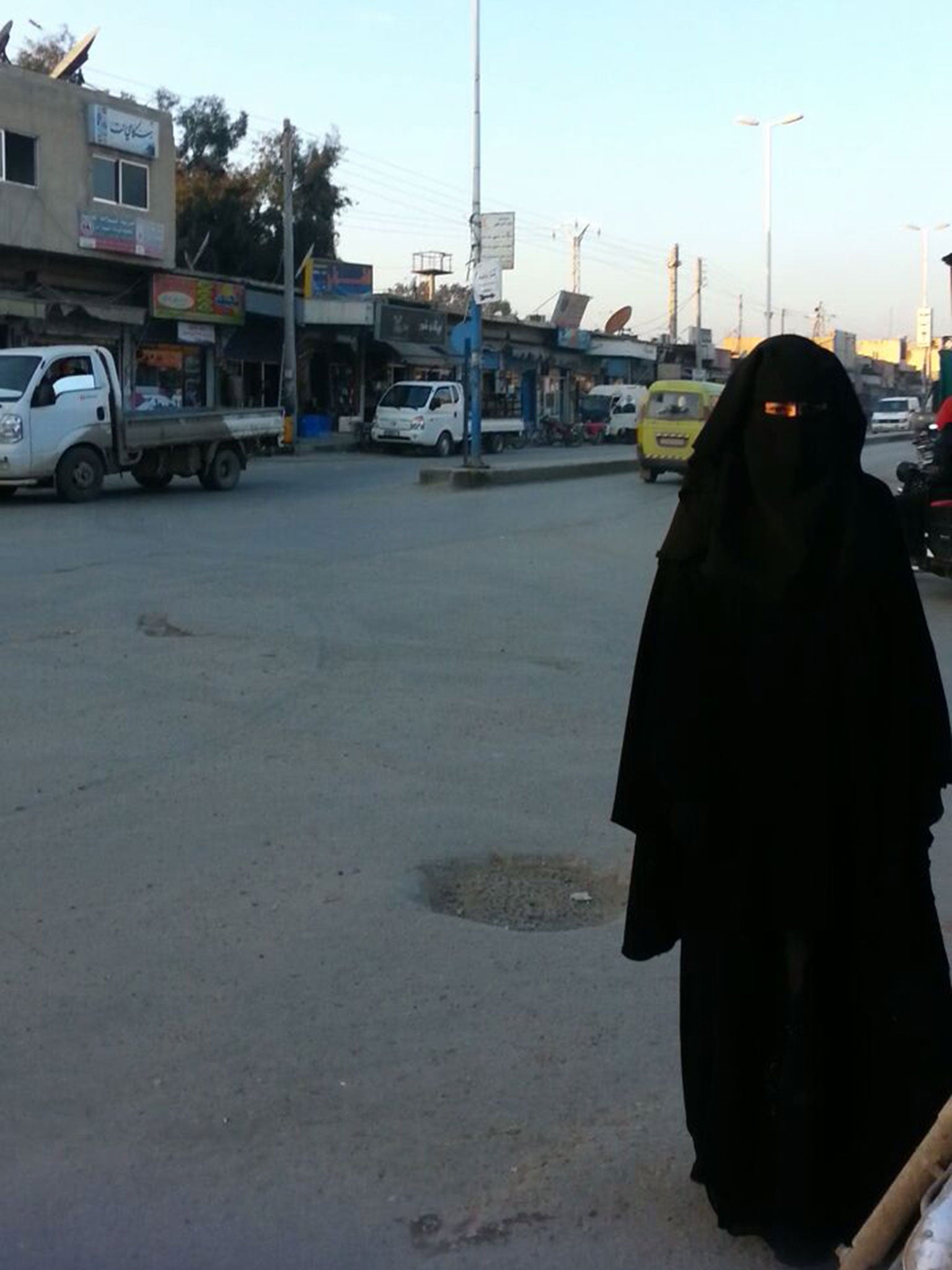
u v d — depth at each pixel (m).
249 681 8.78
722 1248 3.13
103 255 33.59
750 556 2.81
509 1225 3.22
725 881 2.90
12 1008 4.30
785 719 2.82
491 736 7.66
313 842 5.85
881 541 2.80
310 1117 3.69
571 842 5.97
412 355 48.09
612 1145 3.56
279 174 53.50
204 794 6.46
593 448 51.50
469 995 4.44
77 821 6.05
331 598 11.95
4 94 30.64
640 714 3.00
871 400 81.88
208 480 22.72
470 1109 3.74
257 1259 3.09
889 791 2.83
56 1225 3.21
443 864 5.68
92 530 16.45
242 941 4.82
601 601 12.34
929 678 2.87
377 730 7.71
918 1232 2.42
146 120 34.47
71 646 9.64
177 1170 3.44
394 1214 3.26
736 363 3.05
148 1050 4.04
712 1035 3.00
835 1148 2.95
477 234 26.72
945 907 5.31
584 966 4.70
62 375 19.91
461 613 11.48
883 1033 2.89
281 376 41.16
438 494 23.08
